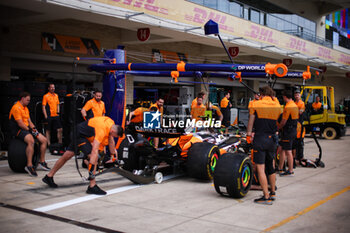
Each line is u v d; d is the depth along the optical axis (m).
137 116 6.96
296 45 20.94
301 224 4.33
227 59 20.59
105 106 8.48
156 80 15.91
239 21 16.20
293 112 7.10
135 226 4.19
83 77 13.61
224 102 12.20
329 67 25.89
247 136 5.36
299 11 25.42
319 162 8.49
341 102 35.59
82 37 13.13
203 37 14.09
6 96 10.10
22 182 6.42
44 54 12.05
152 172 6.68
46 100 10.04
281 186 6.41
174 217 4.55
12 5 9.16
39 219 4.43
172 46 17.08
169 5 12.60
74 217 4.51
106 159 7.00
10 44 11.20
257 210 4.90
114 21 11.27
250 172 5.65
